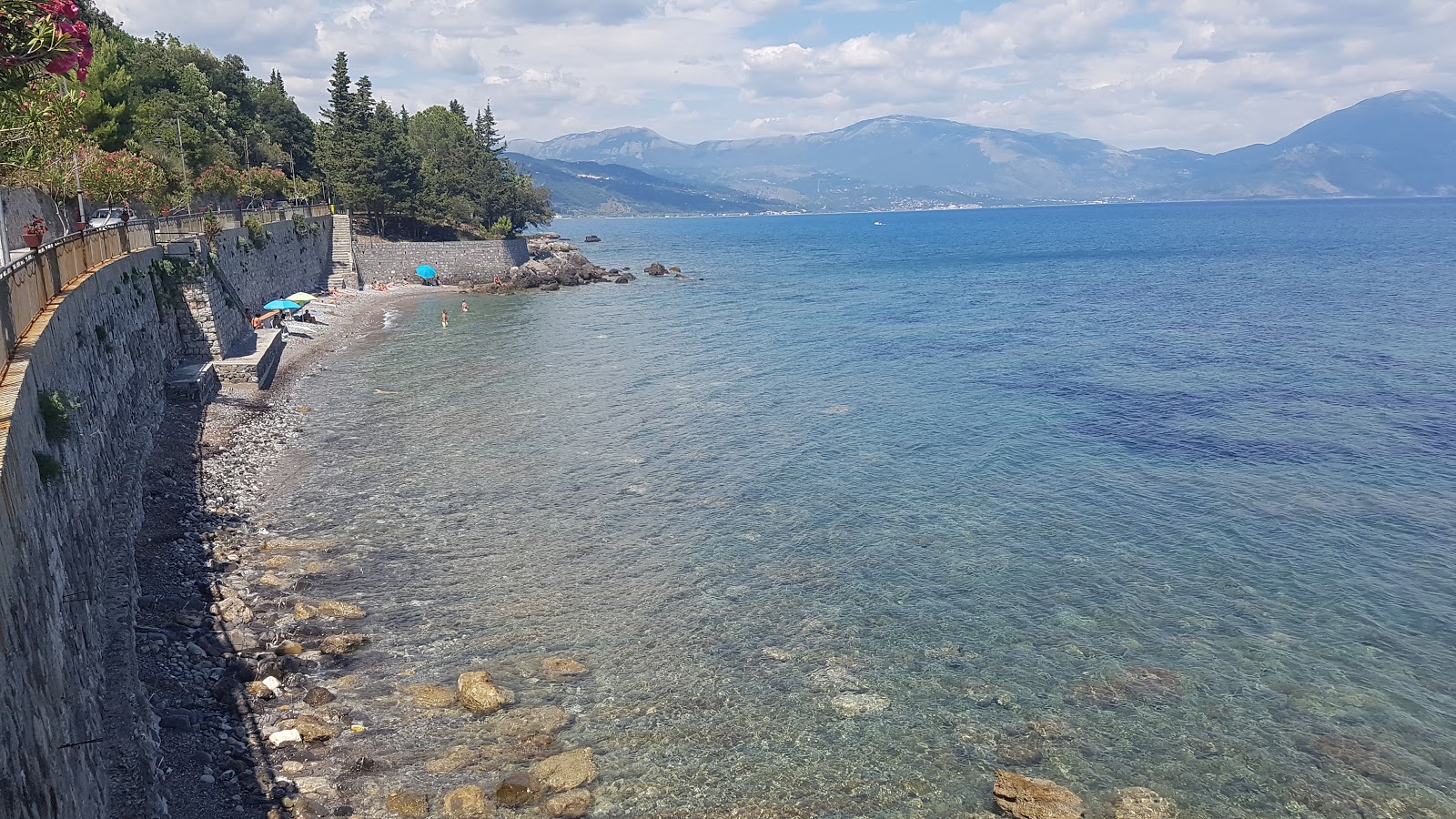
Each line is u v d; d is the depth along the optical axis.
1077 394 53.72
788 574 29.69
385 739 20.30
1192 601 27.84
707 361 65.12
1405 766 20.23
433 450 42.66
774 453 42.59
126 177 50.94
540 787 18.69
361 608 26.58
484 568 29.75
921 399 53.00
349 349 69.31
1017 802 18.42
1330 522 33.62
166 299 48.44
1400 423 45.94
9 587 11.72
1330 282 110.06
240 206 87.75
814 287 120.56
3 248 21.62
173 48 120.12
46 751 11.74
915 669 24.03
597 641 25.17
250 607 25.91
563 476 39.12
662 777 19.36
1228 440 43.69
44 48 13.09
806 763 20.02
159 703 19.95
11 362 18.06
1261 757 20.53
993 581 29.22
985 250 198.62
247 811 17.33
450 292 108.81
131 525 27.47
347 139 123.06
